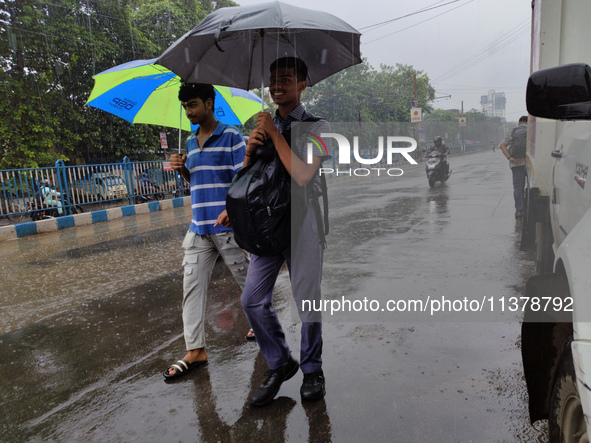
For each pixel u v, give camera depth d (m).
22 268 5.98
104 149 15.53
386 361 2.58
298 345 2.95
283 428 2.09
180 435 2.10
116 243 7.38
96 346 3.23
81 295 4.52
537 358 1.65
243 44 2.53
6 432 2.24
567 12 1.69
